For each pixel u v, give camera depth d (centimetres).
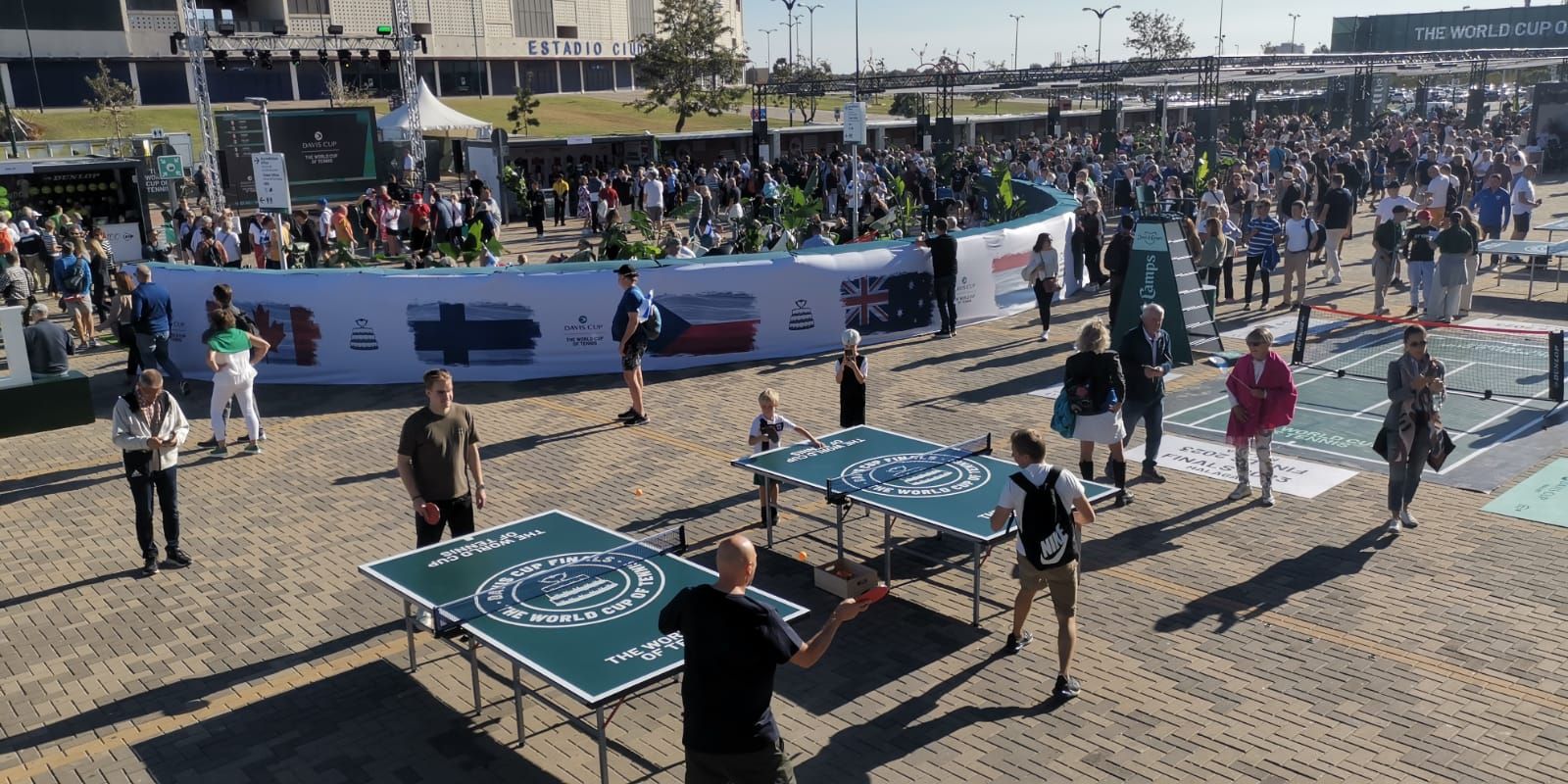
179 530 1016
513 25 9144
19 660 784
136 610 861
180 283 1579
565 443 1263
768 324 1631
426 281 1525
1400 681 705
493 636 628
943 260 1716
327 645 798
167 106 7394
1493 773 605
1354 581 851
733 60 6919
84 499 1120
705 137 4334
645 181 3278
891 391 1441
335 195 4106
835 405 1384
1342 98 5806
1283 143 4225
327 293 1531
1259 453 1009
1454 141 3659
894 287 1716
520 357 1552
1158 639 770
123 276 1541
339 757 655
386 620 835
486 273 1530
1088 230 2056
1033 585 714
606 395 1470
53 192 2667
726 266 1595
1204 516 991
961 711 686
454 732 680
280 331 1546
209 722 697
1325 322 1738
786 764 507
